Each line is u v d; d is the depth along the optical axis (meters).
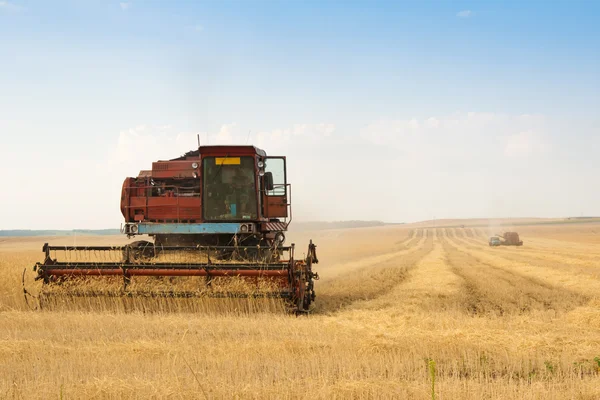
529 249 62.12
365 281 23.67
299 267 14.34
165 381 7.75
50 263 14.89
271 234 18.28
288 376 8.26
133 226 16.41
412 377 8.40
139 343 9.97
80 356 9.23
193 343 10.09
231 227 16.30
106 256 18.14
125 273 14.56
